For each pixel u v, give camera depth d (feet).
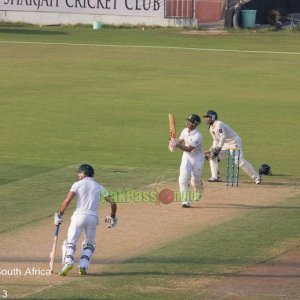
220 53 643.86
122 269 196.34
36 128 387.96
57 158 328.29
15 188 276.82
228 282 188.03
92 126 393.50
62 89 494.18
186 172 254.68
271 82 529.45
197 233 227.61
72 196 190.90
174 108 441.27
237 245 216.13
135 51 647.97
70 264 189.06
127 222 237.45
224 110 438.81
